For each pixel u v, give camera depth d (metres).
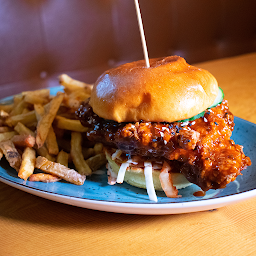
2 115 0.43
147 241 0.27
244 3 1.16
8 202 0.32
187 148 0.28
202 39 1.14
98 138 0.33
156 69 0.31
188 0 1.07
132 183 0.34
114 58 1.03
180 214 0.30
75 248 0.27
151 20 1.04
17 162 0.35
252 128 0.39
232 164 0.28
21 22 0.85
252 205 0.30
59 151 0.41
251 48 1.20
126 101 0.30
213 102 0.32
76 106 0.41
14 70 0.87
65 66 0.95
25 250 0.27
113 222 0.29
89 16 0.95
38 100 0.43
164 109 0.29
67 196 0.29
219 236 0.27
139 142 0.29
